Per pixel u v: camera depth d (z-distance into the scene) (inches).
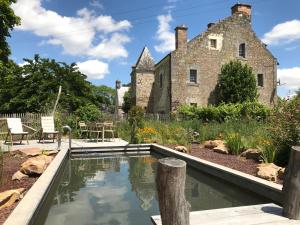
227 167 305.1
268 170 270.8
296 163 177.8
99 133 682.2
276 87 1123.3
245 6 1111.0
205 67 1057.5
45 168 302.8
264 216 182.1
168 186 144.0
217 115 840.3
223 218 178.9
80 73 1031.6
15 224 150.4
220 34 1078.4
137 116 666.8
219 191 279.1
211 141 485.4
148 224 196.1
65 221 201.5
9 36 891.4
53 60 1000.2
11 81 987.3
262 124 555.2
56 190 282.5
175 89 1025.5
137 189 285.9
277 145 332.2
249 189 252.4
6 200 195.9
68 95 948.0
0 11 840.3
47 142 562.6
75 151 504.7
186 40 1047.6
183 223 144.9
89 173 364.5
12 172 289.1
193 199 253.4
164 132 632.4
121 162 445.7
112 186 297.7
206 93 1051.9
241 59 1092.5
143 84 1267.2
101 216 211.0
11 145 457.1
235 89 987.9
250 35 1111.0
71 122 697.6
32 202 186.4
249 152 371.2
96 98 1056.8
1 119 507.8
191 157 378.3
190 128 613.9
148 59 1304.1
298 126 315.0
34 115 677.9
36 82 951.6
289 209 178.7
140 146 548.4
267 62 1123.9
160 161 149.9
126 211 221.6
